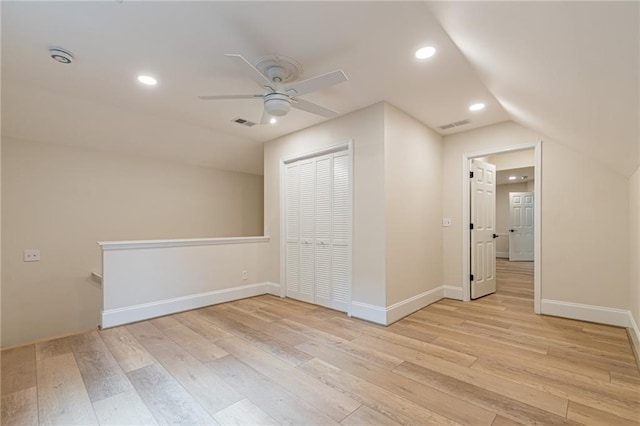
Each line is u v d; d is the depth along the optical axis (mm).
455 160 4191
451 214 4219
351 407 1742
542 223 3475
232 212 5746
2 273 3486
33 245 3680
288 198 4359
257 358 2371
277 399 1825
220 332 2939
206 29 2008
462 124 3854
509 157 5879
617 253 3061
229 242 4137
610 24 977
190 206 5152
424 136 3850
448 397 1830
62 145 3893
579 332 2881
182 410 1725
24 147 3633
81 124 3598
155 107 3363
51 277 3801
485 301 4059
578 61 1351
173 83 2801
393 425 1588
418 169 3721
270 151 4609
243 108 3391
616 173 3068
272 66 2451
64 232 3900
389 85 2793
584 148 2885
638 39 960
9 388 1947
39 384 1993
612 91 1413
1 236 3480
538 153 3506
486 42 1772
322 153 3850
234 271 4184
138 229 4543
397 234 3320
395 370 2168
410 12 1816
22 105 3131
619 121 1712
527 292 4594
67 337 2811
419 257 3709
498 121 3750
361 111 3367
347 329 3008
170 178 4906
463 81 2711
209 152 4852
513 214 8391
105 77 2684
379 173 3191
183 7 1791
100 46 2207
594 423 1586
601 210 3146
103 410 1725
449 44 2141
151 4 1767
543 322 3182
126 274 3225
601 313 3127
